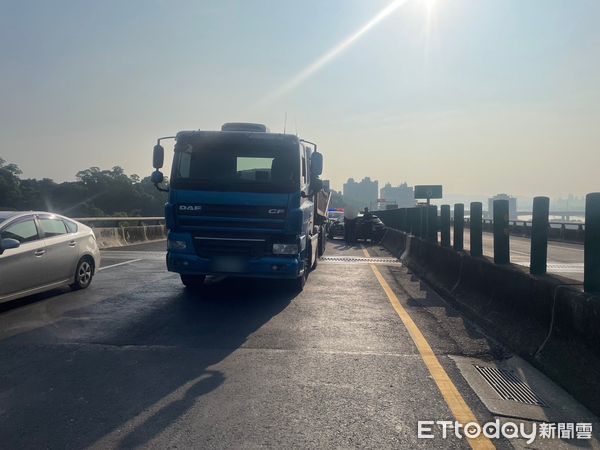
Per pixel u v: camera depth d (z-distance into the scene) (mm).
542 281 7027
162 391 5855
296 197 10641
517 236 42844
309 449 4566
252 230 10523
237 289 12438
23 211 10625
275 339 8039
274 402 5578
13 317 9258
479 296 9664
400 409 5441
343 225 35375
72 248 11398
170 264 10719
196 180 10578
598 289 6043
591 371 5648
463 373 6539
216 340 7941
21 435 4773
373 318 9539
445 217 13906
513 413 5367
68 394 5742
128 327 8656
